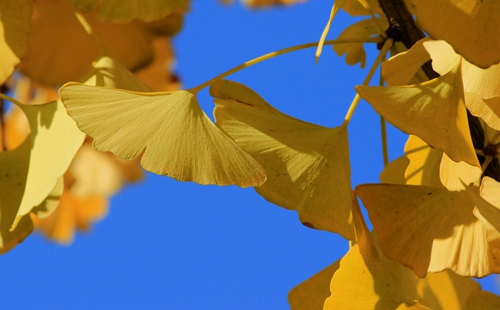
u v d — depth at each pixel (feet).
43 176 1.97
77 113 1.90
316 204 1.89
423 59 1.95
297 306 2.03
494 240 1.82
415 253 1.90
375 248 1.94
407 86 1.86
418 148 2.06
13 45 2.05
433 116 1.84
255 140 1.93
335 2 1.97
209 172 1.86
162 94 1.94
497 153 2.00
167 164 1.86
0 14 2.04
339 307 1.93
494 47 1.78
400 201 1.93
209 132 1.90
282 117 1.97
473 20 1.78
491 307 1.93
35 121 2.03
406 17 2.06
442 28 1.78
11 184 2.02
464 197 1.91
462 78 1.85
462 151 1.83
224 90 1.98
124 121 1.90
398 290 1.93
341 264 1.93
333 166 1.93
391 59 1.95
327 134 1.95
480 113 1.87
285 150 1.93
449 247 1.89
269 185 1.89
